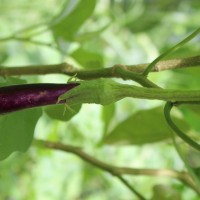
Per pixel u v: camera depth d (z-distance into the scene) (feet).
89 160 2.17
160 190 2.11
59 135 3.47
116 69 1.56
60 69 1.78
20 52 3.80
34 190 3.73
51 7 4.17
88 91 1.27
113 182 3.79
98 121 3.56
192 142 1.43
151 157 3.76
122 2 4.45
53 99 1.29
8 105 1.28
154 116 2.18
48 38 3.67
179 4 4.47
